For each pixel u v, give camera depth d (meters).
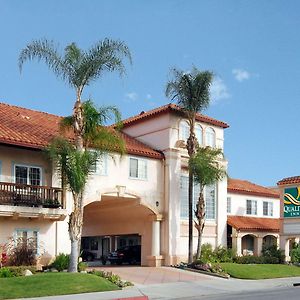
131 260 35.50
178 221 32.75
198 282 25.03
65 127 25.62
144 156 31.94
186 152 33.62
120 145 25.88
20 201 24.22
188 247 32.47
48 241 26.06
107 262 36.75
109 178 29.73
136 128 35.16
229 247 37.56
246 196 43.19
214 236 35.34
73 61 24.11
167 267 31.19
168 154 32.72
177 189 32.91
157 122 33.78
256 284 25.64
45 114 32.47
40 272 24.08
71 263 23.28
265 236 40.41
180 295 20.17
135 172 31.33
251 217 42.78
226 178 35.28
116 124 25.52
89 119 24.27
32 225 25.55
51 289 19.22
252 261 35.56
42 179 26.39
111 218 36.09
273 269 32.16
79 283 20.44
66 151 23.20
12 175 25.34
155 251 32.12
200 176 31.31
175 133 33.22
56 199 25.52
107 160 29.72
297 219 37.31
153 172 32.38
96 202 32.94
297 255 38.06
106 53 24.19
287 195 38.19
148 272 28.38
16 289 18.84
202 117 34.91
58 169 24.52
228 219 38.56
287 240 37.94
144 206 31.62
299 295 20.05
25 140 25.02
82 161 23.27
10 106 31.17
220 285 24.22
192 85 31.36
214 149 33.09
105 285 20.88
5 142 24.02
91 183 28.66
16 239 24.86
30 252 24.92
